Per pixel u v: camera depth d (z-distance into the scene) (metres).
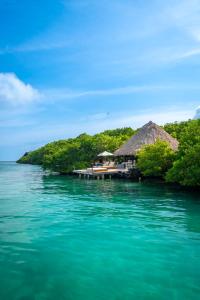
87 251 12.27
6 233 14.93
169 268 10.56
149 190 29.92
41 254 11.92
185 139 29.59
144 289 9.07
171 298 8.54
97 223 16.89
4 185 39.97
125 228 15.74
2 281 9.53
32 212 20.22
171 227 15.82
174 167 26.72
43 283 9.44
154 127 42.81
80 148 56.03
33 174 66.88
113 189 31.53
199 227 15.80
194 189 29.53
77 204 23.27
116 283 9.47
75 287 9.19
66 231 15.27
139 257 11.59
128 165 43.28
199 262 11.07
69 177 51.41
